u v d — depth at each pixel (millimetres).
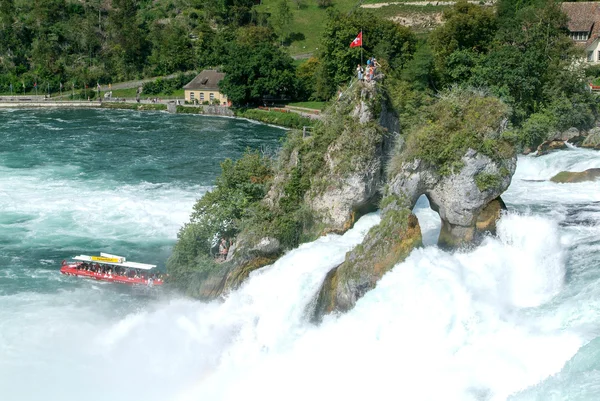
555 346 37219
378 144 52188
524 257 46375
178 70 199625
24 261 65875
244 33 198500
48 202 82125
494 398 35875
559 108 97875
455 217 48062
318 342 44594
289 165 56781
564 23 136750
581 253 48812
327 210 53312
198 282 56438
